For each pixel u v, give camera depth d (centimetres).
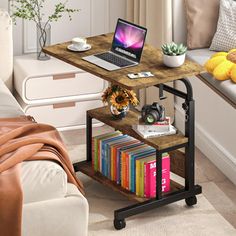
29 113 645
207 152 620
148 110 532
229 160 589
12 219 444
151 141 525
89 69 532
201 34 658
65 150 501
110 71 528
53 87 644
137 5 694
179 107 665
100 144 562
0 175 457
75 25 704
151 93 683
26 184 453
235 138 581
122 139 563
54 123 655
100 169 568
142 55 552
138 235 522
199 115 630
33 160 475
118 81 512
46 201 454
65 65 654
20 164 468
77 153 625
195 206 554
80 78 650
